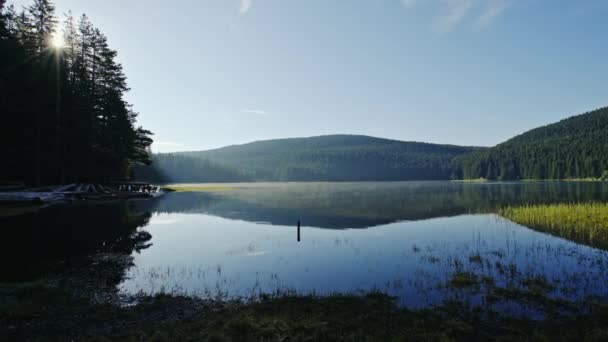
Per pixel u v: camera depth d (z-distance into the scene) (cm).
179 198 5281
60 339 694
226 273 1237
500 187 8638
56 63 3862
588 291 994
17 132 3566
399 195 6084
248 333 698
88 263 1359
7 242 1698
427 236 2028
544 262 1362
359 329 716
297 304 879
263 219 2852
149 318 815
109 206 3506
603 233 1939
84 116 4291
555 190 6456
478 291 1000
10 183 3634
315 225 2506
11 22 3725
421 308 860
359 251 1611
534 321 774
